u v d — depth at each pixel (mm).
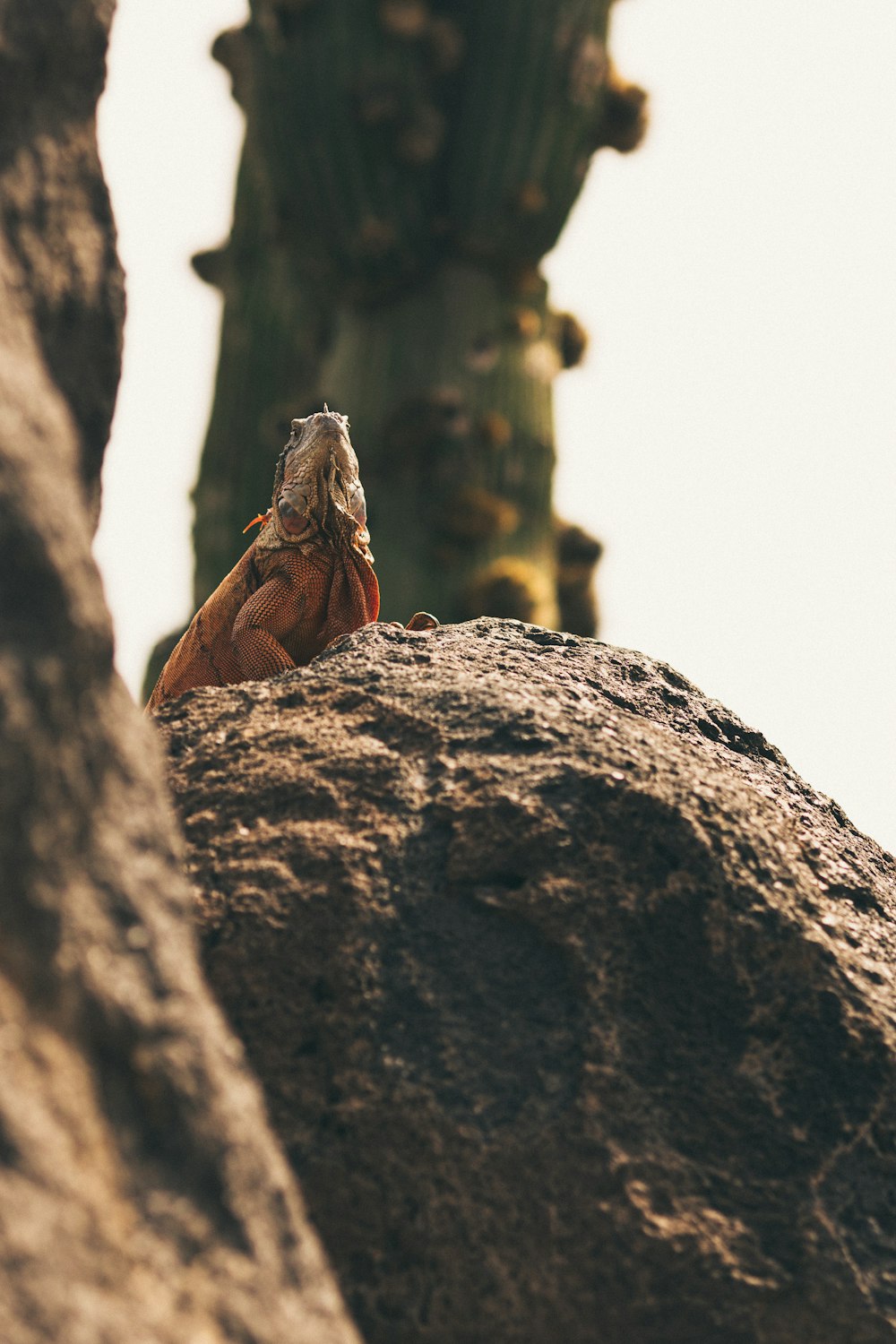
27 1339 2996
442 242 23938
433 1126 5941
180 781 7215
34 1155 3242
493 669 8008
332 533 10148
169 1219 3510
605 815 6715
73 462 4055
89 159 5129
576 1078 6102
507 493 23562
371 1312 5781
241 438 25203
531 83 23031
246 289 26172
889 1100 6406
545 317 25016
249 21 23906
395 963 6320
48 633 3723
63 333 4953
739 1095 6246
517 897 6473
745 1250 5875
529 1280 5793
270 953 6328
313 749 7184
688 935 6535
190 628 10789
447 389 23406
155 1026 3730
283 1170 3965
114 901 3816
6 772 3520
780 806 7805
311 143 22750
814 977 6578
